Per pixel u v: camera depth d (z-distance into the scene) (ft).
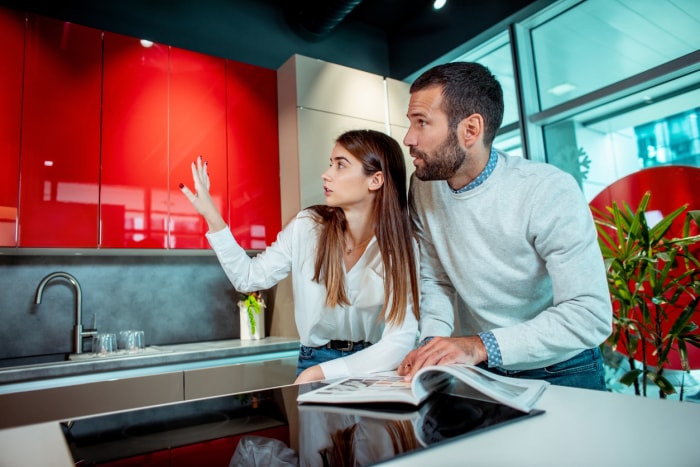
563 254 3.05
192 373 6.72
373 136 3.86
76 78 6.98
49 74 6.78
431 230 3.87
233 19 9.80
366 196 3.84
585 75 8.39
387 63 11.94
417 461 1.20
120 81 7.36
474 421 1.57
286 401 2.14
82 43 7.10
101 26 8.31
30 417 5.54
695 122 7.14
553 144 8.93
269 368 7.45
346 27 11.35
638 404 1.78
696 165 7.14
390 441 1.38
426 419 1.64
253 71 8.87
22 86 6.57
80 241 6.78
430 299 3.77
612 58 8.00
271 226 8.66
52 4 7.93
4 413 5.39
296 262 4.12
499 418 1.59
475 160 3.35
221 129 8.29
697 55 6.70
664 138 7.48
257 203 8.54
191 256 8.84
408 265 3.68
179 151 7.78
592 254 3.05
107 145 7.12
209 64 8.32
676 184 7.36
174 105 7.82
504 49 9.82
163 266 8.56
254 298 8.79
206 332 8.82
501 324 3.70
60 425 1.79
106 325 7.90
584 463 1.14
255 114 8.76
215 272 9.09
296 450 1.35
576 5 8.54
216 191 8.10
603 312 2.89
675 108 7.36
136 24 8.66
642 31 7.61
